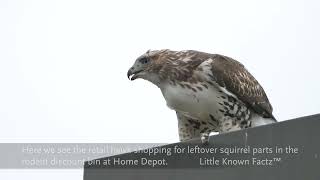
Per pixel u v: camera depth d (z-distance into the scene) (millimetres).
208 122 11023
